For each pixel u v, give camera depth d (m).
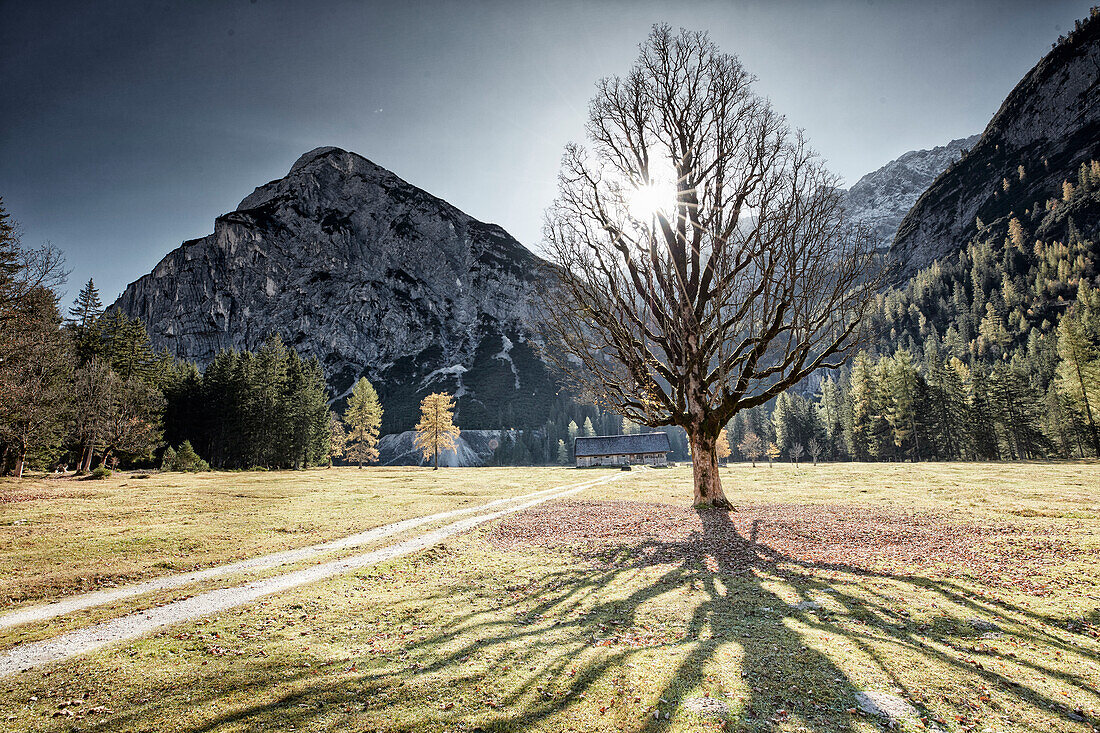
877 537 15.50
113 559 15.48
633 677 6.12
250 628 9.00
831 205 20.53
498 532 19.27
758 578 11.16
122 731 5.34
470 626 8.57
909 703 5.30
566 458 145.62
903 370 80.81
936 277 184.38
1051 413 78.44
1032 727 4.77
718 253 21.16
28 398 34.00
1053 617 8.05
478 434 167.88
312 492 36.12
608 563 13.51
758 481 42.16
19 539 17.94
